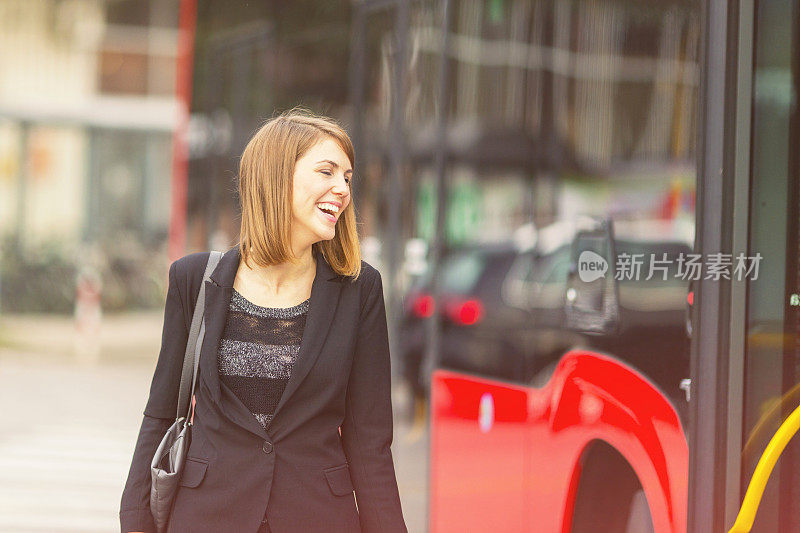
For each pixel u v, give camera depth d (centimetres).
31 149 4031
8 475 1378
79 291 2988
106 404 1984
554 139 755
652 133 592
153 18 3928
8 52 3869
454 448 831
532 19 811
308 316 443
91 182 4069
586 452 628
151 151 4091
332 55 1112
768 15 495
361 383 455
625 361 588
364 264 465
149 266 3881
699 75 508
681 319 539
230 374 438
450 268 927
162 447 438
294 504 432
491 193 888
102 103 3953
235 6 1357
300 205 441
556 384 665
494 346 800
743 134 492
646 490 561
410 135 982
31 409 1906
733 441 490
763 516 485
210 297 443
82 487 1320
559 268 690
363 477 454
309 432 439
